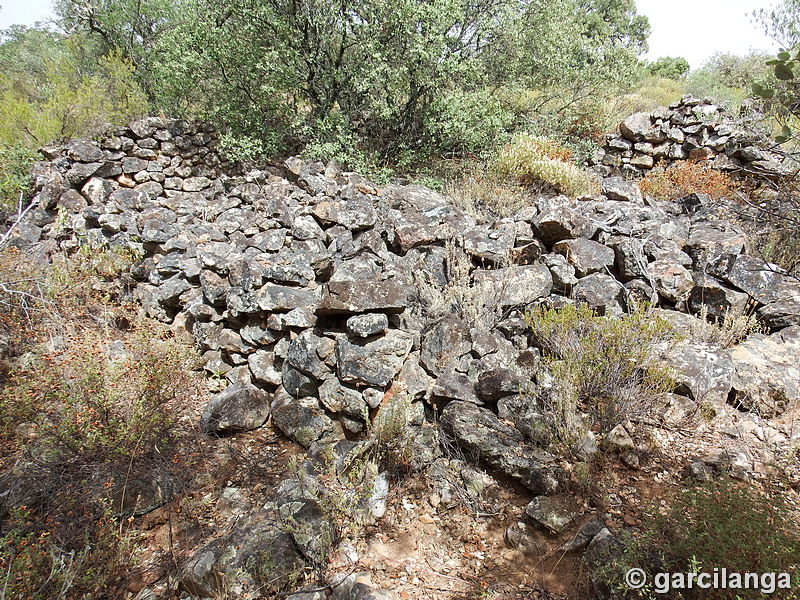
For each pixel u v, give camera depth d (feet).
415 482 10.44
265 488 10.45
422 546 9.13
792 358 11.65
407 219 17.21
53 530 8.75
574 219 15.15
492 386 11.18
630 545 7.48
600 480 9.48
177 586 8.39
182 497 10.31
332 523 9.11
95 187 22.77
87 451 10.02
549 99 32.78
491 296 13.62
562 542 8.68
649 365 10.55
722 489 7.68
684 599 6.94
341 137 25.32
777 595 6.40
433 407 11.59
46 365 11.84
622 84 34.73
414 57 24.79
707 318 13.55
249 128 28.71
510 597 7.97
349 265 14.16
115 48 40.04
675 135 27.91
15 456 10.51
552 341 11.77
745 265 13.44
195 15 29.19
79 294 16.25
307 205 19.48
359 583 8.09
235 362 13.92
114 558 8.45
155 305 16.76
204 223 20.02
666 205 19.07
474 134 24.97
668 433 10.49
